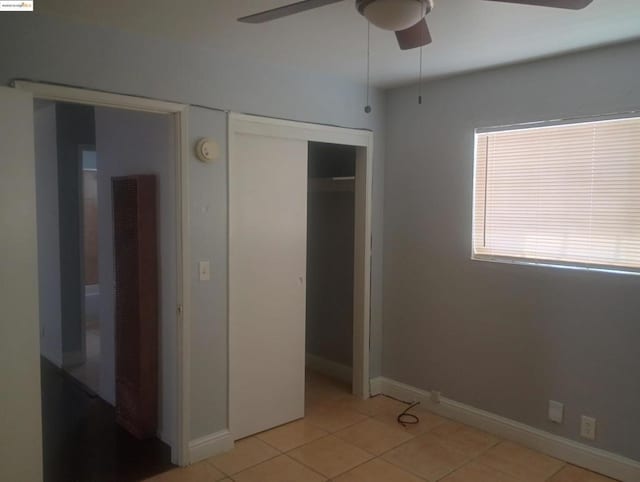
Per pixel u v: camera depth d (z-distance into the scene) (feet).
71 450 10.00
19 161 7.13
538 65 9.92
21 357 7.26
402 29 5.92
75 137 14.92
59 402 12.47
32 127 7.27
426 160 11.92
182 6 7.27
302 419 11.68
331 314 14.69
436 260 11.84
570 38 8.55
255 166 10.38
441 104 11.56
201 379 9.68
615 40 8.68
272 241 10.84
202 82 9.27
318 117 11.21
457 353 11.55
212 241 9.63
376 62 10.18
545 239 10.01
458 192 11.33
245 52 9.57
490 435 10.91
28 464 7.40
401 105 12.39
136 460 9.64
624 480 9.04
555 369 9.91
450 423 11.51
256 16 5.82
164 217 9.80
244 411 10.64
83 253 15.21
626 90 8.82
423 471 9.45
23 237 7.21
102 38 8.05
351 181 13.75
